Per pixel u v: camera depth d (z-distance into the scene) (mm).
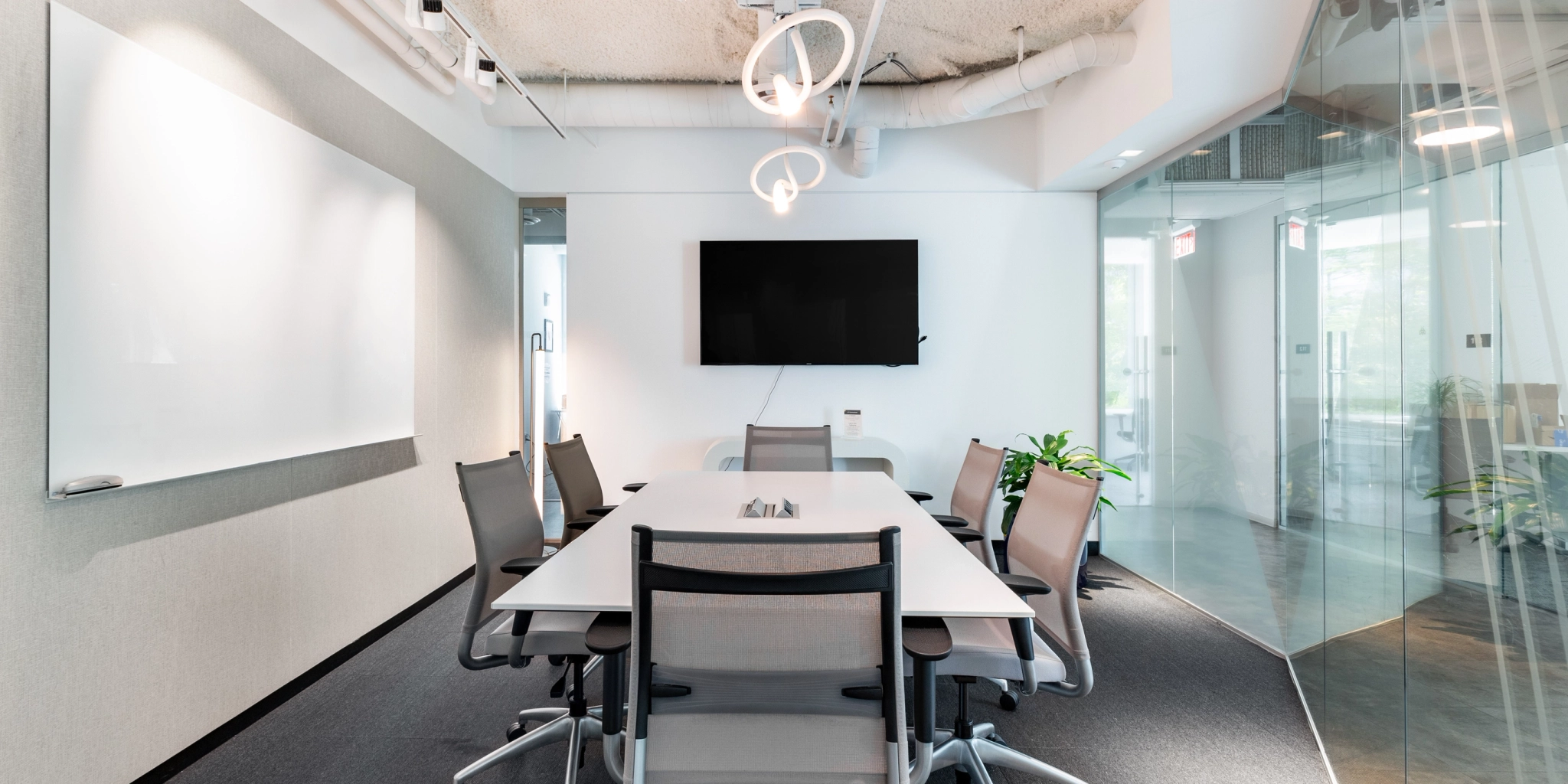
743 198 4906
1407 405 1695
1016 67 3656
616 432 4926
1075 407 4891
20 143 1734
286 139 2635
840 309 4781
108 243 1937
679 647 1366
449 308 4008
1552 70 1044
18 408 1736
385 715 2547
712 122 4410
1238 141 3248
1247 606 3281
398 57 3432
